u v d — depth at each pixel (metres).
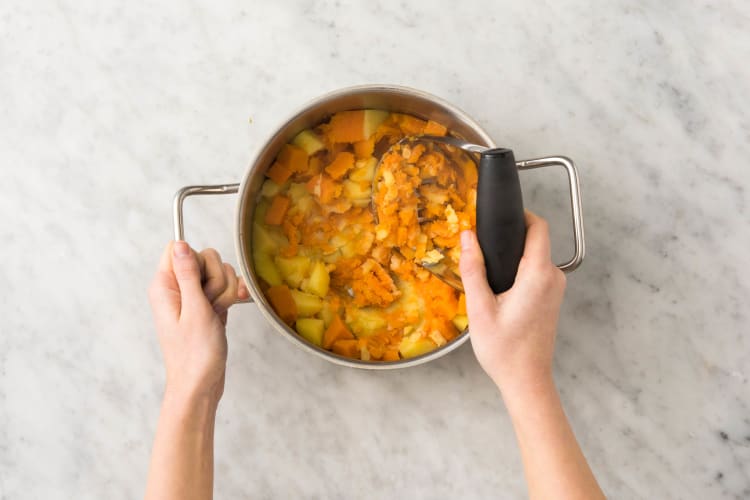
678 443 1.00
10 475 1.01
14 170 1.02
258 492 1.00
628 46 1.02
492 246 0.74
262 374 1.01
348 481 1.00
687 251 1.01
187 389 0.79
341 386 1.01
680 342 1.01
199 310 0.78
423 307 0.90
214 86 1.01
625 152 1.01
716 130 1.01
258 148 0.82
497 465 1.00
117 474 1.01
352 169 0.91
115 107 1.02
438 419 1.00
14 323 1.02
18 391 1.02
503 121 1.01
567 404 1.01
